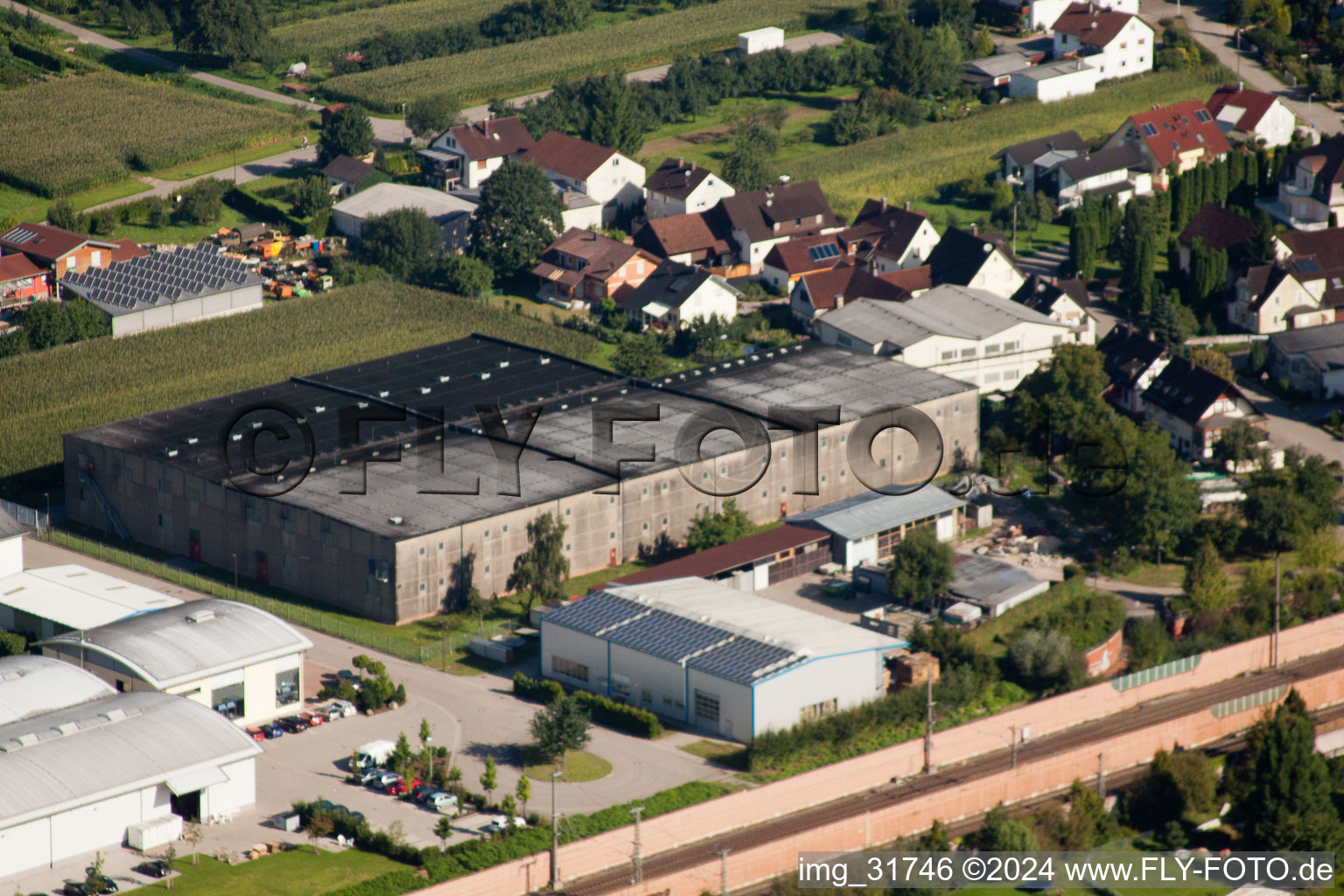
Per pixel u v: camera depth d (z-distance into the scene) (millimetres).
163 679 132750
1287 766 127875
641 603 148875
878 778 130125
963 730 134000
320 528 158250
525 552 161625
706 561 161250
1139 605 160625
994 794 128750
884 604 159250
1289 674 150125
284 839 121000
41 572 156875
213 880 114812
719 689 136000
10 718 126312
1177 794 130500
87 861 117125
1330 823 126938
